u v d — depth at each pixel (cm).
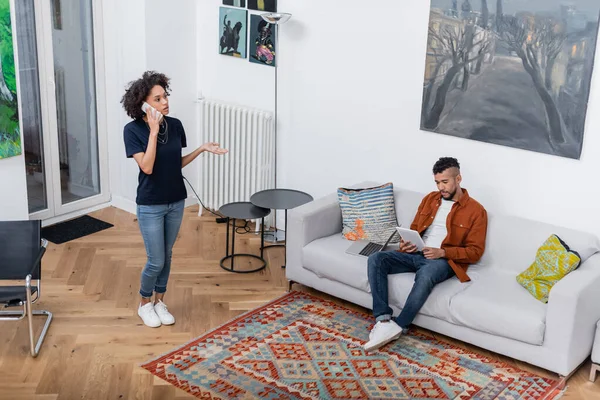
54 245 588
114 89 642
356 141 562
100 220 642
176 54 629
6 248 449
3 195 552
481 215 470
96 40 632
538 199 486
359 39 539
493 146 495
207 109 635
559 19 447
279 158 612
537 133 472
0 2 510
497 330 423
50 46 602
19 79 557
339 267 481
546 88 461
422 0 502
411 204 515
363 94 548
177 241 600
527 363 438
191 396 400
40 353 437
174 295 513
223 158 634
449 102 502
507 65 473
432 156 525
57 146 627
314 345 452
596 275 419
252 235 616
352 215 514
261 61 596
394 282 462
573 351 407
